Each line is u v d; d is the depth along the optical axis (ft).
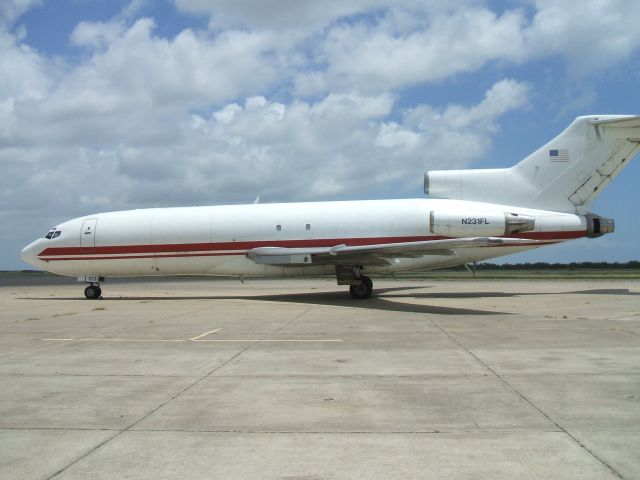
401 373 27.07
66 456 16.37
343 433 18.19
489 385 24.34
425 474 14.73
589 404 21.15
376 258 68.74
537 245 72.90
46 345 37.32
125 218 78.38
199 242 75.61
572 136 74.23
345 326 45.24
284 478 14.62
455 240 59.57
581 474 14.57
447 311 56.70
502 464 15.33
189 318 53.11
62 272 80.12
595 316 50.85
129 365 29.96
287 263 70.08
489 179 75.41
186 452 16.61
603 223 73.46
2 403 22.41
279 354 32.71
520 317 50.47
